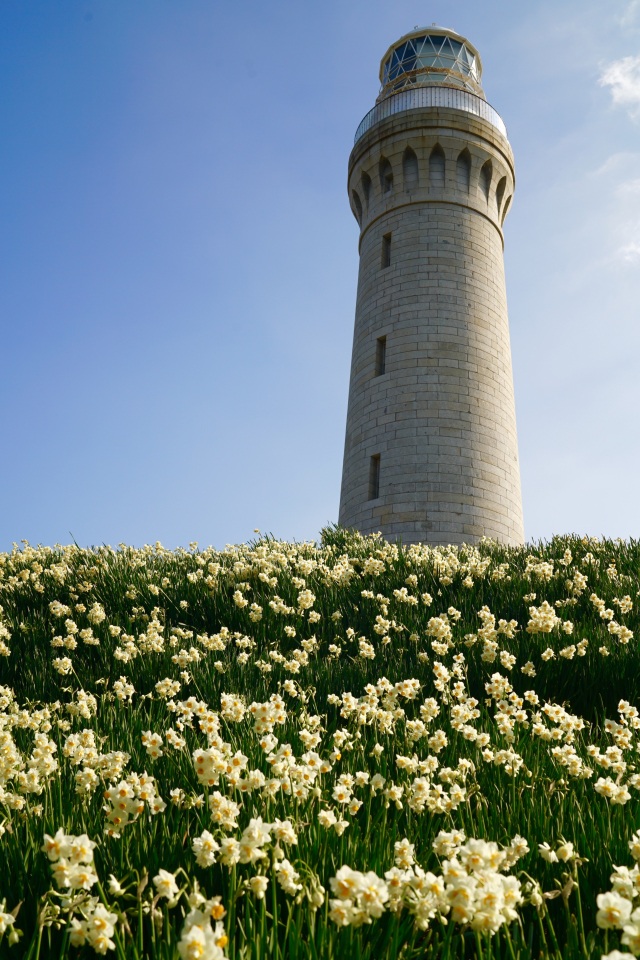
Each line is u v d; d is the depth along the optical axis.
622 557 11.32
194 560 11.67
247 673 6.94
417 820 3.73
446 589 9.86
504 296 32.72
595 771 4.25
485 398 29.23
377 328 30.77
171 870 3.10
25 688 7.07
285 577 10.09
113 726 5.37
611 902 2.19
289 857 3.11
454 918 2.28
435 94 33.41
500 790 4.10
